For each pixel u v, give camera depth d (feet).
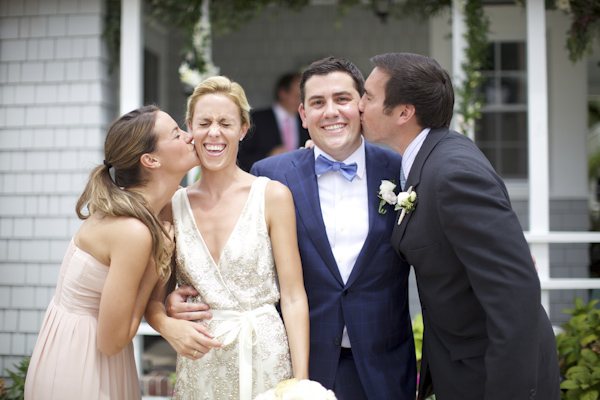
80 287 5.86
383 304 6.75
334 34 21.12
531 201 12.18
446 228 5.64
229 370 5.93
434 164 5.95
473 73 12.95
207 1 13.96
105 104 13.71
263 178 6.34
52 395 5.74
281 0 14.99
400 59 6.41
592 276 17.72
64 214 13.34
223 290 6.02
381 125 6.54
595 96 21.13
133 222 5.65
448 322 6.09
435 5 14.98
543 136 12.09
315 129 6.84
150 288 6.01
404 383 6.75
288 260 6.18
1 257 13.41
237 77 21.34
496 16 17.61
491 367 5.29
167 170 6.07
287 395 5.06
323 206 7.01
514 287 5.24
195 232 6.20
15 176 13.50
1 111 13.57
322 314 6.68
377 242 6.74
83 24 13.43
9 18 13.60
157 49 20.76
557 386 5.97
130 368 6.22
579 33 13.58
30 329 13.25
